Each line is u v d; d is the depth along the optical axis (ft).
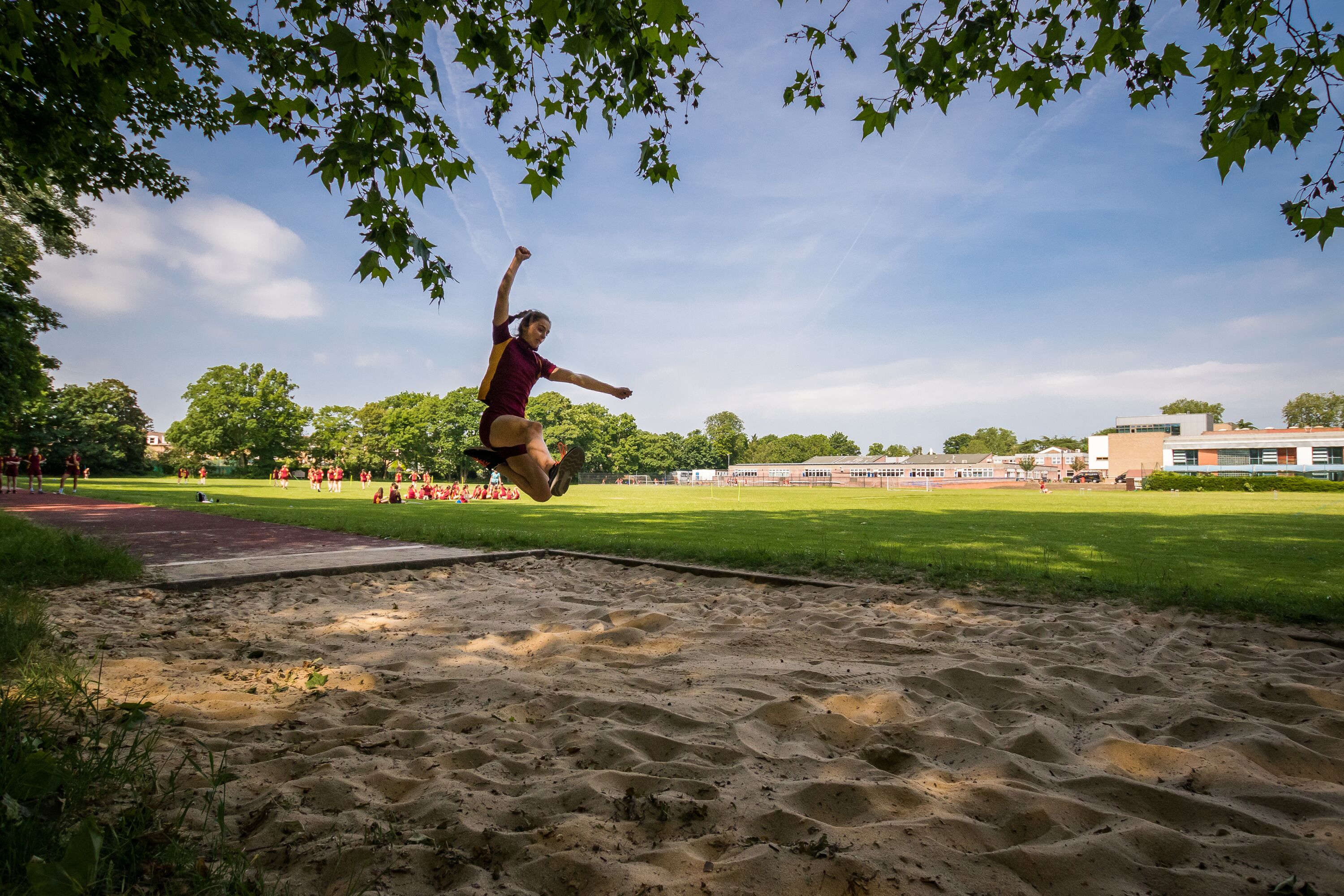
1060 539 43.11
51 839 6.68
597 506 92.73
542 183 17.44
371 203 12.43
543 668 14.73
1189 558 32.32
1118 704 12.14
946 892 6.42
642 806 8.17
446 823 7.73
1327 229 11.87
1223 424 304.50
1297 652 15.65
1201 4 12.80
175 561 30.66
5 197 56.59
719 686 12.89
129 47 18.34
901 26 15.79
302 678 13.94
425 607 22.27
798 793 8.45
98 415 254.68
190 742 10.09
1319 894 6.21
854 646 16.28
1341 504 101.91
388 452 282.56
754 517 68.49
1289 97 11.78
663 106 16.85
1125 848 7.12
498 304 14.02
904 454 542.57
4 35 16.96
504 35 15.76
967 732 10.59
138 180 31.94
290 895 6.42
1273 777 9.06
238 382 279.28
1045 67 15.44
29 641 14.30
